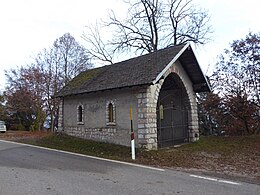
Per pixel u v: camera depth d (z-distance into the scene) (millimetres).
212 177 6777
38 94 27359
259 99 14742
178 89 14297
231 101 15219
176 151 11023
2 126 24516
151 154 10109
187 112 14062
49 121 30250
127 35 24234
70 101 15930
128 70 13367
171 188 5629
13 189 5492
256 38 15086
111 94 13008
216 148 11781
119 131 12438
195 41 22812
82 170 7457
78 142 13805
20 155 10281
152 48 23609
